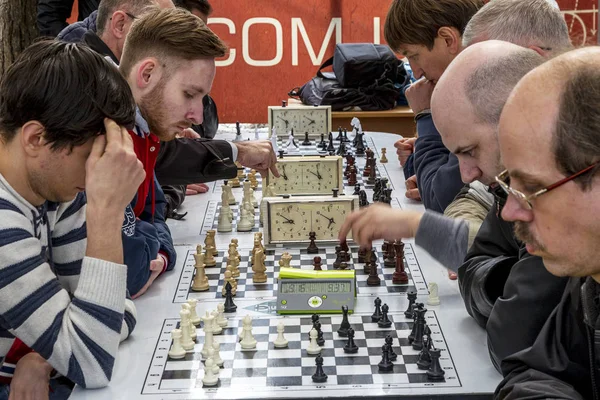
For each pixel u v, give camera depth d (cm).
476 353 238
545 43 281
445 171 342
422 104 384
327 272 272
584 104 133
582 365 180
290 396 216
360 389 219
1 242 208
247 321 246
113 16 377
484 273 243
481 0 334
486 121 234
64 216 236
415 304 252
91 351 216
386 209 257
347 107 648
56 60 202
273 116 525
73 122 203
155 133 306
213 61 298
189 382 225
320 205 334
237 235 351
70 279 238
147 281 288
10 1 618
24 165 210
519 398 176
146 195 314
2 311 211
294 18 797
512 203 148
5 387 231
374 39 803
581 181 137
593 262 146
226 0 792
